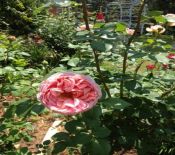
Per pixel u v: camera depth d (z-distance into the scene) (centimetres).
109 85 240
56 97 158
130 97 232
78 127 178
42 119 425
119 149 226
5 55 328
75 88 158
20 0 1090
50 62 752
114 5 902
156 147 222
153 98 216
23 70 295
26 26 1035
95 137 172
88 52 265
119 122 221
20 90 225
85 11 217
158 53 226
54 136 189
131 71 278
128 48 221
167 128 228
